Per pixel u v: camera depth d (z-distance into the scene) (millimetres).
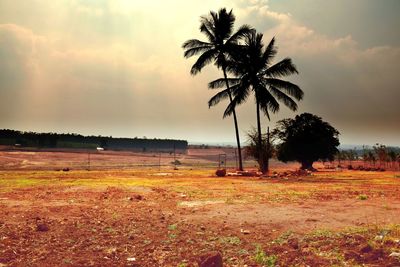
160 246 8109
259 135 41062
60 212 12047
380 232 8320
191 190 19594
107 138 121312
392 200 14500
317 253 7113
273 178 31141
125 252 7691
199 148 139625
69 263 6883
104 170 47031
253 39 40594
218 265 6305
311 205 13320
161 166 64688
